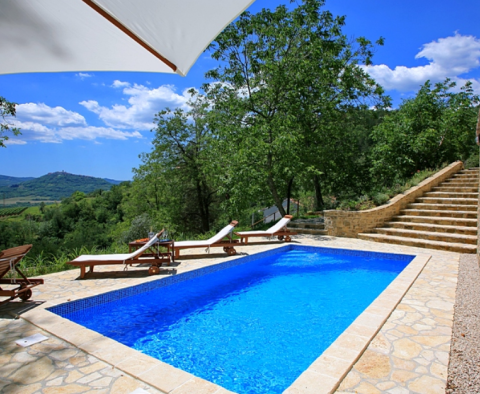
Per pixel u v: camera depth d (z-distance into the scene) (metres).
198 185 24.05
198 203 25.39
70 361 3.21
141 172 24.20
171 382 2.80
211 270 7.58
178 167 23.66
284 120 13.30
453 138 15.97
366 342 3.51
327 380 2.79
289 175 13.46
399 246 9.64
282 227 10.73
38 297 5.26
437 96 16.95
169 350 4.20
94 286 5.91
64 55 2.89
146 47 2.64
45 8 2.31
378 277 7.61
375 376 2.92
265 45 14.77
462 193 11.69
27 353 3.38
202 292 6.64
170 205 23.42
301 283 7.20
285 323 5.08
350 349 3.35
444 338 3.67
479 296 5.05
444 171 13.79
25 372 3.00
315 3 14.73
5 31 2.54
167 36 2.52
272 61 14.12
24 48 2.77
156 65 3.02
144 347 4.29
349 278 7.54
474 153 17.66
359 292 6.58
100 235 39.72
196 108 22.92
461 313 4.40
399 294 5.07
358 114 19.06
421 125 15.95
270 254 9.47
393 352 3.36
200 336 4.62
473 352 3.34
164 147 22.64
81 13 2.36
